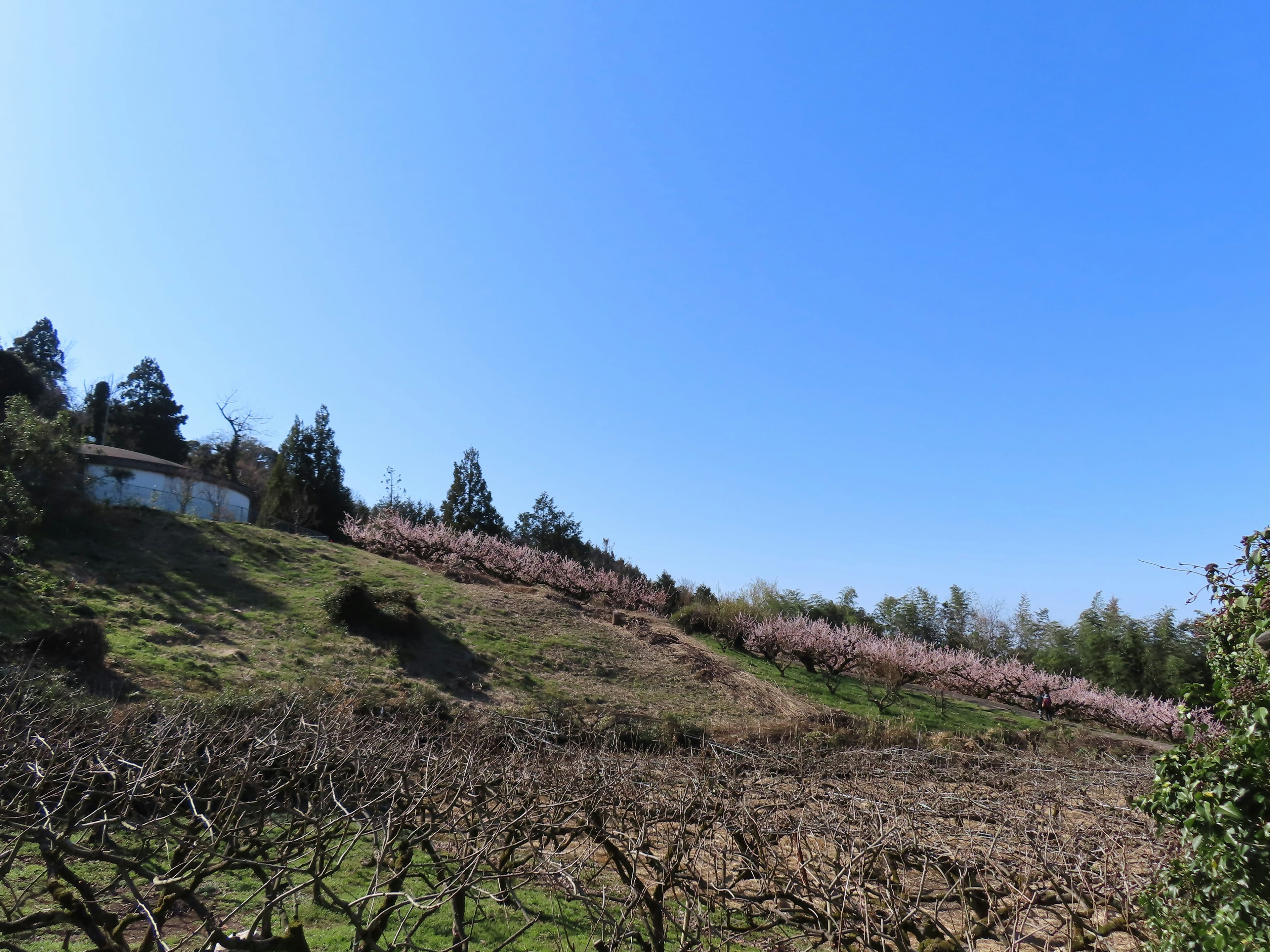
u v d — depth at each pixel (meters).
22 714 6.14
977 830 6.92
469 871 4.55
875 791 7.76
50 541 19.53
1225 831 3.43
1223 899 3.53
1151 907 4.21
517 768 6.77
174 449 50.22
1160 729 29.77
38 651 11.61
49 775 4.58
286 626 19.08
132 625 16.19
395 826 5.20
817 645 30.98
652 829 6.24
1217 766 3.54
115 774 4.82
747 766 9.00
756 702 22.53
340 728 6.83
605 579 36.91
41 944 5.03
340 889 6.91
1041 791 8.63
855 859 5.14
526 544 44.75
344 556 28.19
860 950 5.01
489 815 5.76
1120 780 10.38
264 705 9.38
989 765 11.90
